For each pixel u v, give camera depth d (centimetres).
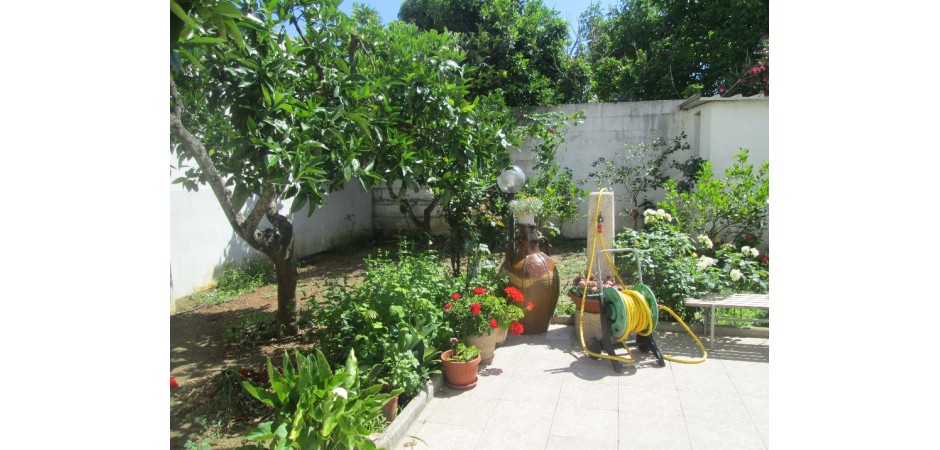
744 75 771
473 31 1021
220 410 321
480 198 635
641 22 1216
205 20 208
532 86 948
